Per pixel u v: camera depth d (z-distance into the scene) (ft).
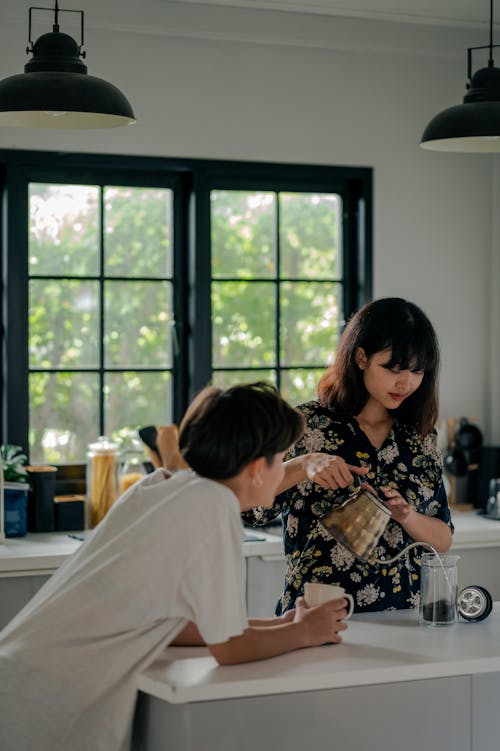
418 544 8.02
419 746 6.98
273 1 13.80
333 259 15.35
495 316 15.71
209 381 14.57
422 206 15.38
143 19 13.65
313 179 15.02
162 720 6.70
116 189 14.28
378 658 7.07
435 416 8.95
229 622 6.61
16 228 13.66
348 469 8.15
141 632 6.72
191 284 14.48
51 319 14.08
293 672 6.72
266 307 14.99
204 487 6.75
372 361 8.57
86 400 14.30
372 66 14.98
